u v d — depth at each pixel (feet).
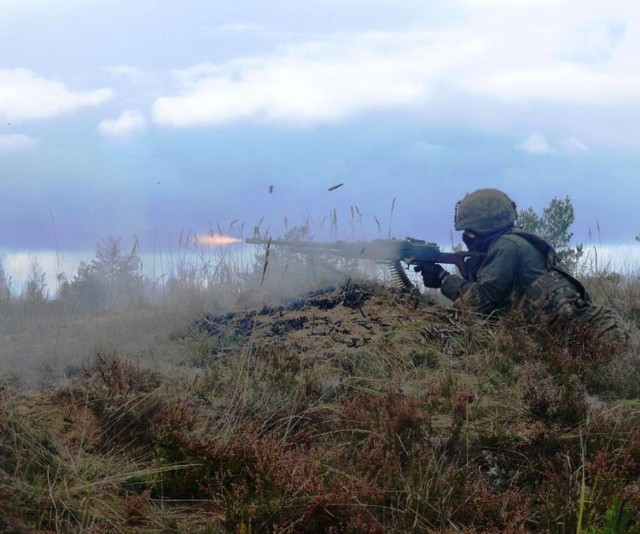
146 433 15.53
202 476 14.19
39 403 16.19
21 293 30.01
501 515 13.47
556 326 22.13
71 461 14.29
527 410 17.33
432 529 13.14
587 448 15.71
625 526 13.05
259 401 17.52
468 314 23.44
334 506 13.09
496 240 24.22
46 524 12.75
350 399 17.98
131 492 13.96
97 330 24.17
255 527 12.99
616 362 19.36
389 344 21.63
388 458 14.37
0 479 13.16
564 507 13.61
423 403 17.37
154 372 18.98
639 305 27.43
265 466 14.05
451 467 14.52
